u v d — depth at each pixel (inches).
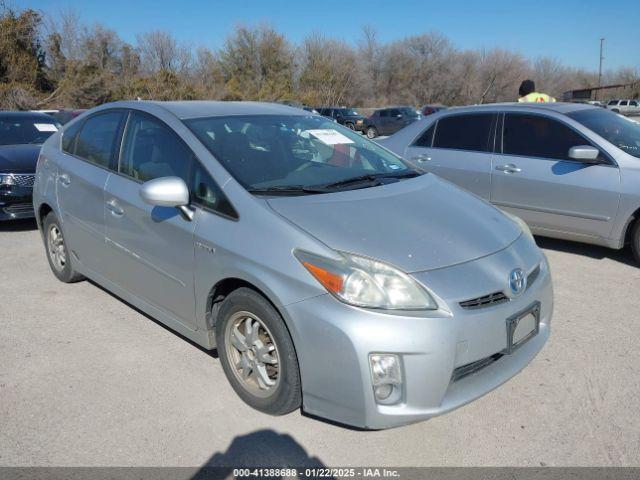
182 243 128.2
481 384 108.3
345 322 99.5
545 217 226.1
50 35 1526.8
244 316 117.8
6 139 311.3
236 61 2015.3
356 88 2245.3
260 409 119.3
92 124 173.9
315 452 108.2
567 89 2864.2
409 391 100.3
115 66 1774.1
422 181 146.3
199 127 140.8
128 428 115.5
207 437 112.7
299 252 107.2
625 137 219.5
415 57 2480.3
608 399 124.3
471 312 103.7
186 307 132.2
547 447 108.8
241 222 117.3
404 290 101.5
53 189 182.4
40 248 245.8
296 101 1923.0
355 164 150.2
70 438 112.4
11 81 1353.3
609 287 191.3
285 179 130.6
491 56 2476.6
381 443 110.6
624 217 205.3
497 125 241.0
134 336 156.9
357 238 108.8
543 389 128.6
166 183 122.3
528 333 116.2
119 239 150.7
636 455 106.2
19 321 167.3
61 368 139.6
